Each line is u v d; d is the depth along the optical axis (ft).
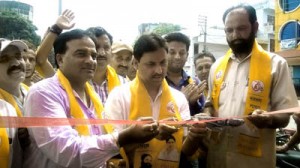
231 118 7.28
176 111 7.61
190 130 7.13
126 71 12.59
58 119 5.04
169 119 6.91
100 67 10.80
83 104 7.14
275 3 58.95
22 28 48.03
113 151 5.75
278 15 58.08
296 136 10.91
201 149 9.00
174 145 7.32
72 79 7.29
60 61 7.32
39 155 6.49
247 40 8.42
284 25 56.44
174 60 11.06
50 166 6.33
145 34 7.44
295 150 12.79
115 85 11.14
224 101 8.75
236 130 8.31
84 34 7.22
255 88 8.24
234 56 8.93
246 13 8.27
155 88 7.63
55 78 7.03
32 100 6.35
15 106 7.25
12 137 6.54
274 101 8.32
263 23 95.09
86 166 5.82
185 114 7.91
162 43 7.23
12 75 7.38
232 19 8.39
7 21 47.39
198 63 14.69
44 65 11.84
